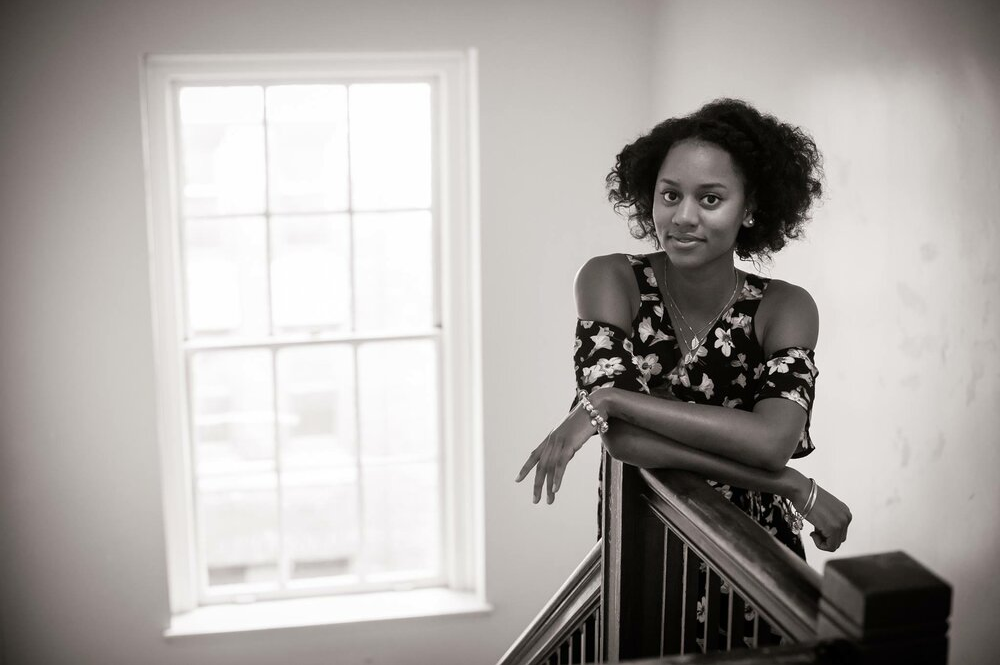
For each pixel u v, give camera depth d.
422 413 4.72
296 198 4.45
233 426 4.78
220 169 4.38
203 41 4.04
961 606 2.39
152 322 4.21
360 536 4.71
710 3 3.66
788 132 1.71
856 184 2.75
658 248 1.87
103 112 4.04
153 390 4.26
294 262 4.50
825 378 2.98
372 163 4.46
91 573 4.37
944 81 2.33
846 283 2.82
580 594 2.02
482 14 4.20
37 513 4.28
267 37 4.07
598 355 1.71
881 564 1.04
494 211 4.35
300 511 4.72
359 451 4.64
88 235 4.11
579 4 4.26
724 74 3.58
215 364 4.74
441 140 4.45
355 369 4.57
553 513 4.61
